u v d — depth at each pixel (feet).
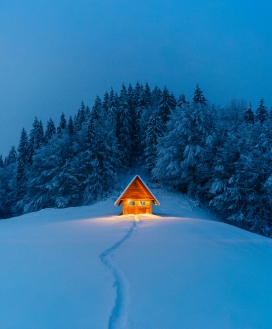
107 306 21.84
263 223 112.37
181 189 153.38
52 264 34.09
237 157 123.44
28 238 55.21
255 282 28.84
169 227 63.52
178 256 37.19
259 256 42.09
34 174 171.73
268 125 138.72
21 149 207.31
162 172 146.00
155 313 20.95
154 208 126.31
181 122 143.33
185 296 24.13
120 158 178.29
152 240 48.49
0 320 20.02
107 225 71.10
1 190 197.36
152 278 28.45
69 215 115.03
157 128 172.14
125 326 19.03
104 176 161.48
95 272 30.45
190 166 140.15
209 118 146.20
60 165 163.94
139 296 23.98
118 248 42.22
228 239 53.52
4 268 32.96
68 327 18.76
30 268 32.63
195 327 19.08
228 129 137.28
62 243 47.42
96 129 167.02
